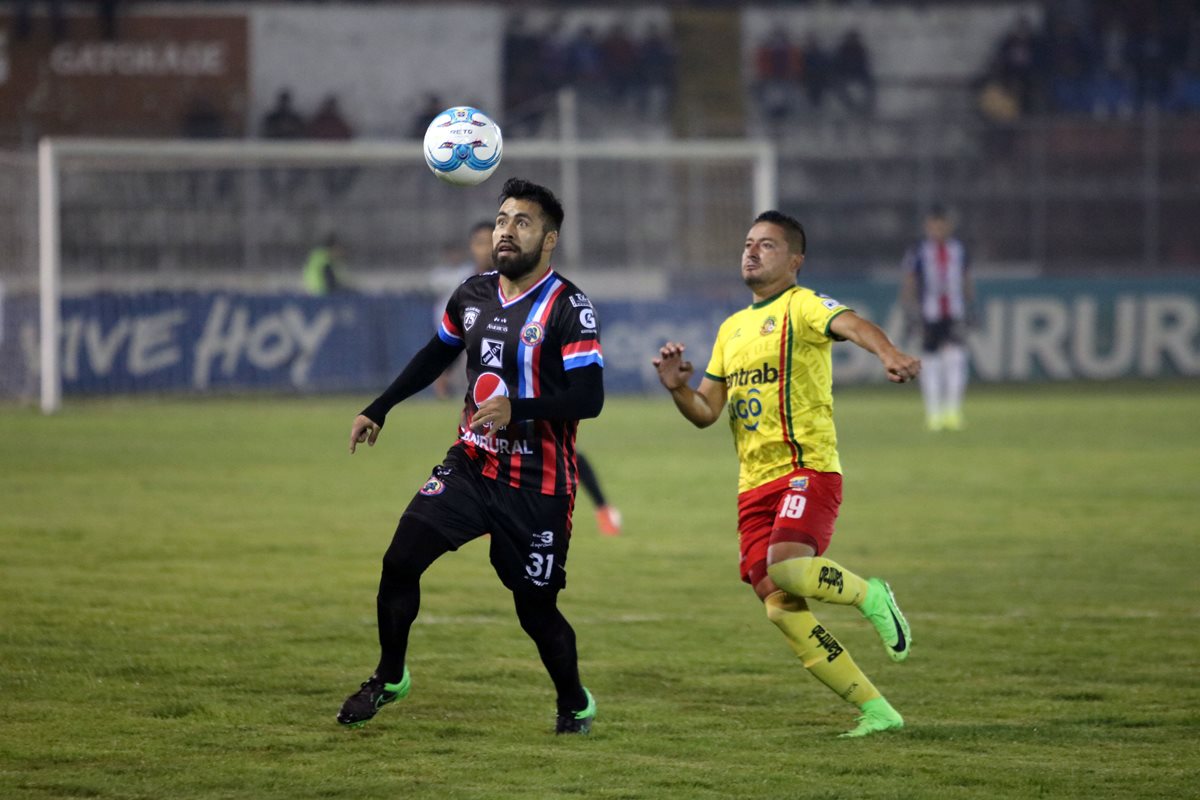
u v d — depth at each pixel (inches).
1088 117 4185.5
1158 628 1002.1
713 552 1336.1
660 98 4168.3
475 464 721.6
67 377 3093.0
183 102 3853.3
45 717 733.3
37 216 3110.2
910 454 2198.6
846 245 3887.8
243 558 1262.3
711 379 786.2
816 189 3934.5
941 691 821.2
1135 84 4345.5
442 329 761.0
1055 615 1048.8
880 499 1701.5
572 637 724.7
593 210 3786.9
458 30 4055.1
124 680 818.2
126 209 3511.3
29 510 1546.5
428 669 861.2
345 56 3993.6
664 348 754.2
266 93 3949.3
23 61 3791.8
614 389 3390.7
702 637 964.6
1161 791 622.5
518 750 685.9
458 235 3730.3
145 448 2204.7
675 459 2149.4
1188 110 4320.9
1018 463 2079.2
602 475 1953.7
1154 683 839.1
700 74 4284.0
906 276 2689.5
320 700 779.4
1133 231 3934.5
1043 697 805.9
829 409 749.3
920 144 4055.1
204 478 1847.9
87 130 3796.8
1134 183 3887.8
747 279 761.6
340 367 3302.2
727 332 773.9
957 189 3863.2
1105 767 661.3
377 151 2918.3
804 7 4407.0
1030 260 3855.8
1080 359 3742.6
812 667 725.9
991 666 885.8
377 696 707.4
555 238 723.4
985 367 3710.6
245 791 612.4
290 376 3262.8
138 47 3836.1
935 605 1086.4
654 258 3774.6
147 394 3152.1
